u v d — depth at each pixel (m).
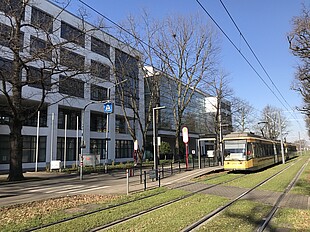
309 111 31.86
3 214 9.77
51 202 12.02
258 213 9.56
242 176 22.17
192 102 72.50
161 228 7.74
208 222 8.45
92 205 11.29
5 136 35.22
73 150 42.50
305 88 27.08
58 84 27.50
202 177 21.55
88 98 43.28
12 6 22.08
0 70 20.88
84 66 24.06
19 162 22.33
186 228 7.73
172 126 63.50
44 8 34.56
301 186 15.91
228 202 11.58
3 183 20.23
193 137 72.44
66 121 38.88
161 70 39.28
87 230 7.76
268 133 77.75
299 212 9.55
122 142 52.69
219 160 37.91
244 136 25.95
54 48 21.47
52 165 31.41
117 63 44.03
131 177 23.52
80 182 20.83
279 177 20.86
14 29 22.78
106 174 27.66
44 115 38.62
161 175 22.70
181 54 40.56
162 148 54.19
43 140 37.88
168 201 11.85
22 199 13.27
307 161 45.41
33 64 29.97
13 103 22.22
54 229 7.83
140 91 54.88
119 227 7.94
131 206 10.89
